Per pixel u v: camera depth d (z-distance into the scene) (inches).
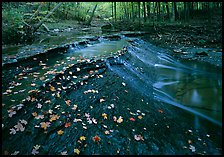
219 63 427.5
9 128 152.4
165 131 192.5
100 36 477.4
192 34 630.5
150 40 597.6
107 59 297.1
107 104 209.5
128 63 325.1
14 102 175.3
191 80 341.1
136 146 165.8
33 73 235.0
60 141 154.5
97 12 1440.7
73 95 208.4
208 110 247.3
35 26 466.3
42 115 170.9
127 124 188.7
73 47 358.3
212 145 185.5
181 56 480.7
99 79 250.1
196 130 205.6
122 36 546.6
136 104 227.1
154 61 418.0
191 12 967.0
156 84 306.8
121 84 255.3
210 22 781.9
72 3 946.1
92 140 161.9
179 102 263.1
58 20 751.7
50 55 302.4
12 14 445.4
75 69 253.0
